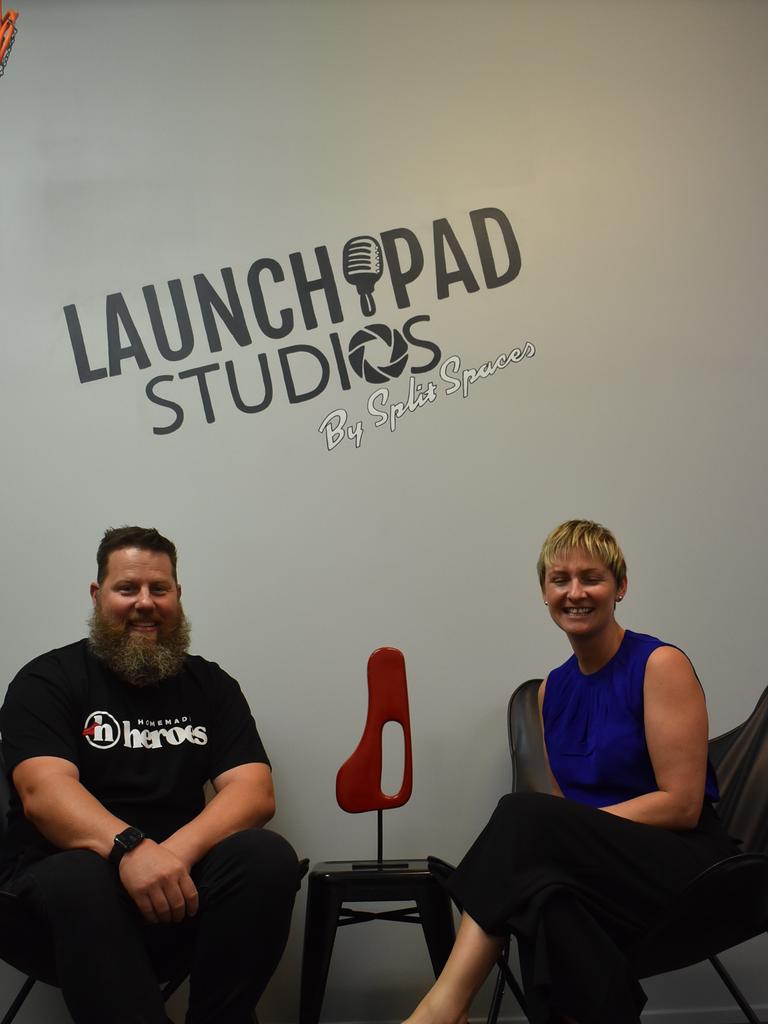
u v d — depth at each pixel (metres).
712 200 2.79
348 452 2.66
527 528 2.65
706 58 2.84
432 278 2.74
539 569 2.08
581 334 2.73
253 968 1.72
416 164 2.78
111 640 2.06
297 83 2.81
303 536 2.62
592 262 2.76
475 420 2.69
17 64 2.79
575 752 2.00
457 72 2.83
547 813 1.69
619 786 1.92
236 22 2.83
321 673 2.57
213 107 2.79
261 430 2.66
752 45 2.85
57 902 1.64
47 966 1.79
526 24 2.85
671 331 2.74
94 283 2.70
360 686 2.57
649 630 2.62
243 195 2.75
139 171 2.76
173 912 1.71
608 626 2.01
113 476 2.63
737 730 2.27
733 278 2.77
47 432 2.64
